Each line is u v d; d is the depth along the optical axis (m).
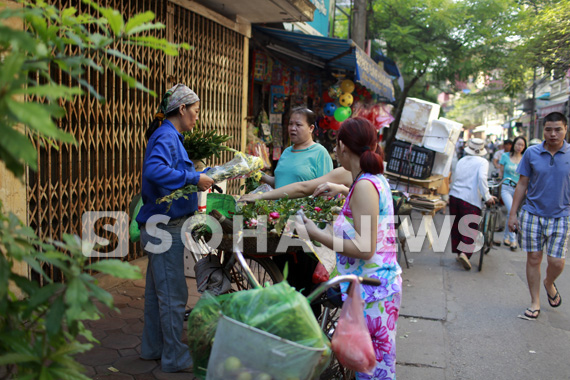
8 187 3.98
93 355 3.62
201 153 3.79
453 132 7.66
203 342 2.15
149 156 3.14
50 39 1.61
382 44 18.14
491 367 3.86
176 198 3.09
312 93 11.64
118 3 5.14
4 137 1.23
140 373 3.37
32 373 1.55
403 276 6.39
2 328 1.58
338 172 3.49
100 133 5.07
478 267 6.73
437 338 4.39
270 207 3.17
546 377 3.71
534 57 13.31
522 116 35.03
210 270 3.40
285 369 1.82
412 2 16.86
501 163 8.87
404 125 7.76
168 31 5.91
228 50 7.44
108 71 5.08
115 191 5.40
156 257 3.28
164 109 3.28
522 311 5.16
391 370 2.58
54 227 4.62
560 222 4.85
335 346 2.22
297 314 1.88
